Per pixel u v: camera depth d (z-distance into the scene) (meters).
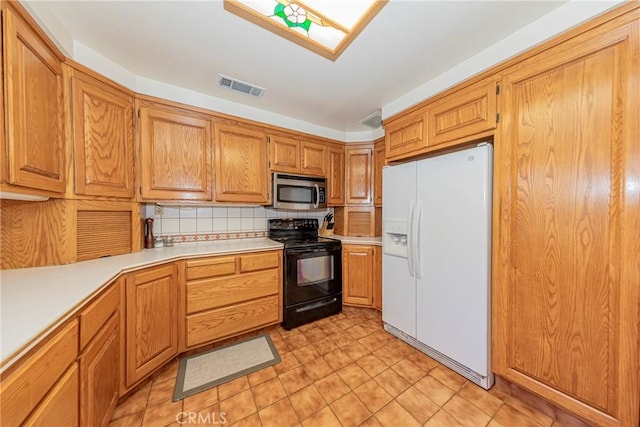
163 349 1.66
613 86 1.06
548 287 1.28
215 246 2.24
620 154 1.05
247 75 1.82
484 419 1.30
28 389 0.68
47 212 1.39
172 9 1.22
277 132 2.55
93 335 1.06
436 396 1.46
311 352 1.92
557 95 1.23
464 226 1.60
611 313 1.09
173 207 2.33
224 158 2.22
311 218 3.23
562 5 1.18
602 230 1.11
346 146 3.12
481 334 1.52
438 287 1.77
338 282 2.68
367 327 2.35
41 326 0.74
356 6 1.20
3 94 1.00
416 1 1.16
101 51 1.53
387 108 2.27
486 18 1.27
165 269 1.68
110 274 1.25
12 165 1.03
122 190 1.70
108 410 1.21
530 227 1.34
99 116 1.55
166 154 1.94
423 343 1.89
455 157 1.66
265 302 2.23
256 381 1.59
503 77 1.44
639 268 1.02
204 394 1.48
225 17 1.27
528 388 1.35
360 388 1.53
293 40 1.45
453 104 1.70
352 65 1.69
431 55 1.58
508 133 1.42
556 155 1.24
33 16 1.11
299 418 1.31
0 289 1.03
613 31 1.06
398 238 2.18
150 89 1.87
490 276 1.52
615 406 1.08
